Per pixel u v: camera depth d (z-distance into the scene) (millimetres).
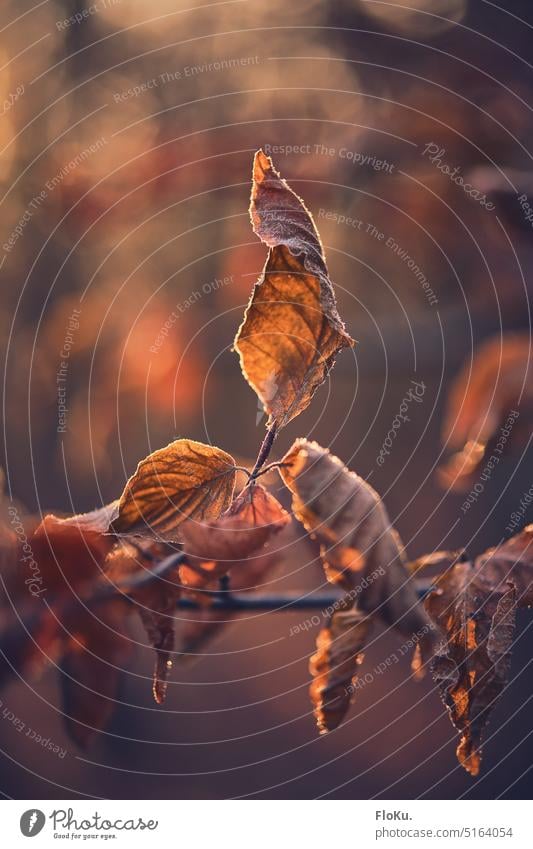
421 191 909
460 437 635
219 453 455
